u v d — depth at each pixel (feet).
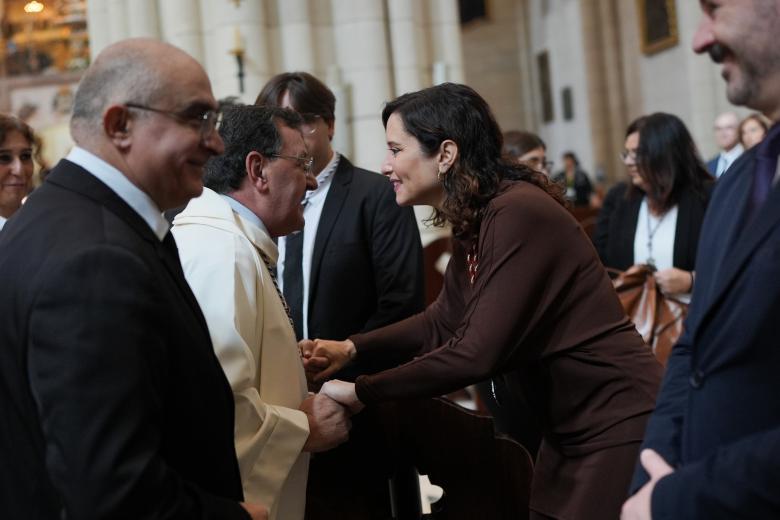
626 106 49.49
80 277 4.36
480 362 6.61
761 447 4.00
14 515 4.64
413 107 7.19
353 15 21.79
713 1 4.49
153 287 4.59
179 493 4.52
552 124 56.08
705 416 4.57
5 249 4.70
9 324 4.50
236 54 20.75
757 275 4.36
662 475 4.59
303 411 7.07
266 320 6.85
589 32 50.08
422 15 23.48
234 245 6.63
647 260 12.29
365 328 9.72
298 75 10.02
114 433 4.23
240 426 6.27
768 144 4.83
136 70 4.95
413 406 8.37
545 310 6.73
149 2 21.86
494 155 7.16
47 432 4.25
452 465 8.16
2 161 9.62
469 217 7.04
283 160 7.16
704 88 40.96
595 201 44.24
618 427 6.72
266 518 5.22
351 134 21.97
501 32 58.80
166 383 4.75
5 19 45.06
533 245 6.66
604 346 6.82
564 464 7.04
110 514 4.17
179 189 5.16
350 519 8.66
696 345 4.71
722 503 4.04
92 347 4.26
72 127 5.08
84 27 45.37
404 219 9.92
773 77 4.41
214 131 5.23
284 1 21.47
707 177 12.25
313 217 10.12
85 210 4.78
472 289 7.39
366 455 8.55
